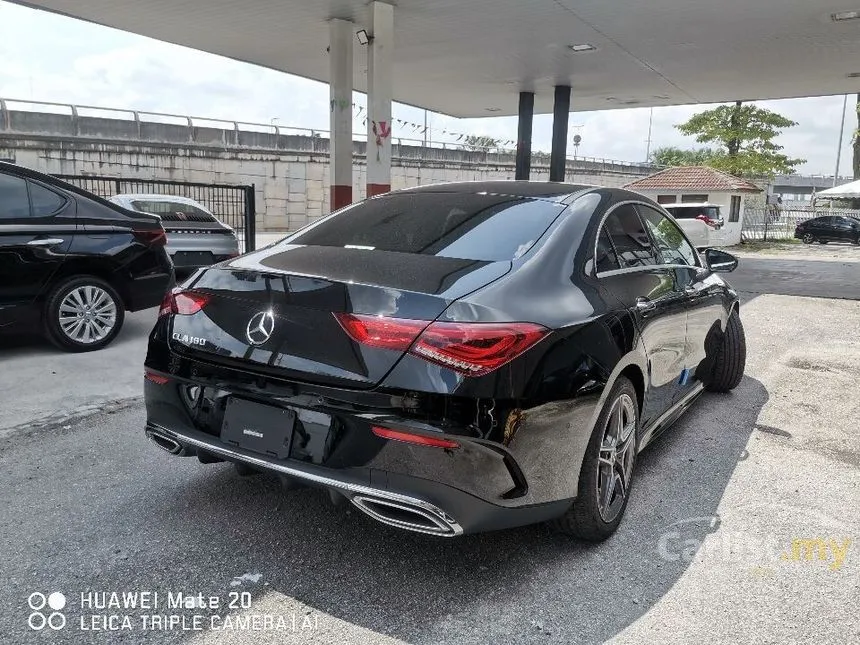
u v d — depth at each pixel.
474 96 19.34
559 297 2.62
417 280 2.47
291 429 2.41
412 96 19.39
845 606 2.50
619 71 15.60
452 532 2.32
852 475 3.71
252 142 29.09
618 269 3.15
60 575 2.59
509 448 2.29
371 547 2.84
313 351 2.37
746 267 17.64
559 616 2.41
